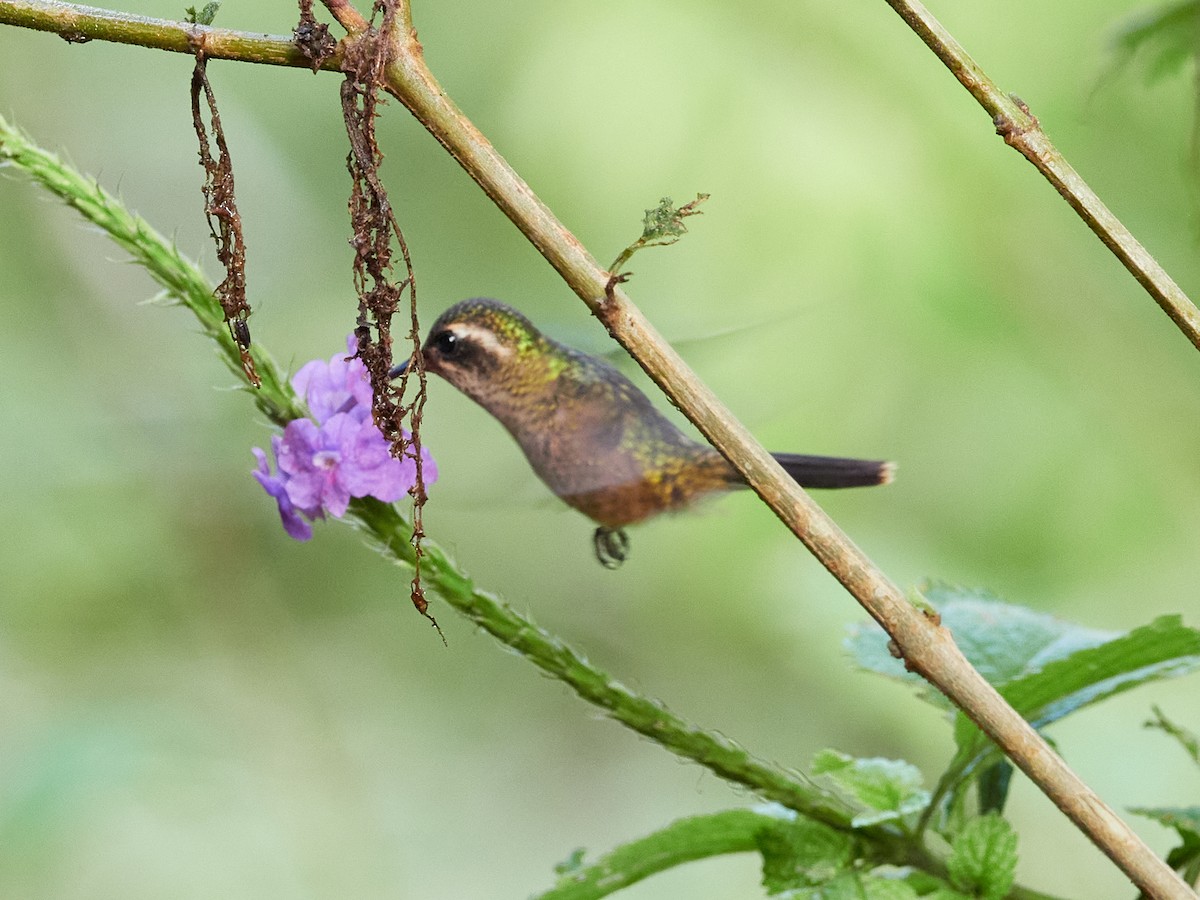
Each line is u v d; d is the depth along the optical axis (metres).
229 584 10.64
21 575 10.36
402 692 11.23
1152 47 5.67
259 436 10.88
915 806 3.85
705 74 9.27
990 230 8.92
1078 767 8.62
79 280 10.83
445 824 11.04
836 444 8.94
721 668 9.62
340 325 11.18
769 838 3.91
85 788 8.81
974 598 4.57
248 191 11.38
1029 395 8.88
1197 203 5.70
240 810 9.91
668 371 3.28
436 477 4.00
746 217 9.13
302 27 3.40
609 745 11.58
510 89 9.60
